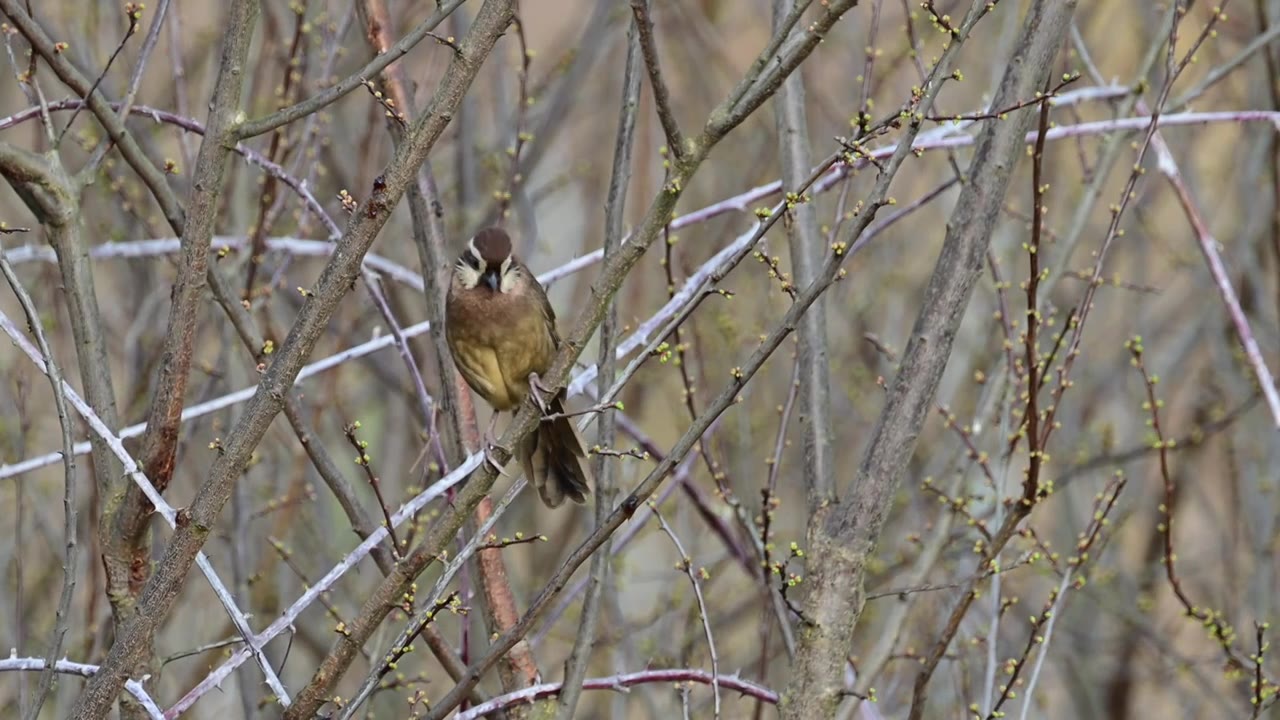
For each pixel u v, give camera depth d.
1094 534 8.76
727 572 14.98
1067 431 14.93
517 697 7.89
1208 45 15.95
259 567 13.16
